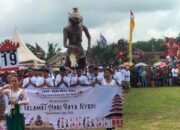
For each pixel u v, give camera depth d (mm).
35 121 14531
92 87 14398
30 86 14484
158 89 39219
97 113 14430
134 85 44781
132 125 16266
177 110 20938
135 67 45031
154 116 18797
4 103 13812
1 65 14945
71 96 14438
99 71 19750
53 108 14516
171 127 15461
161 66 47938
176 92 34188
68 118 14531
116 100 14359
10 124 12055
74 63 25219
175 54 68500
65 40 25438
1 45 14773
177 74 45000
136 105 23984
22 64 43312
